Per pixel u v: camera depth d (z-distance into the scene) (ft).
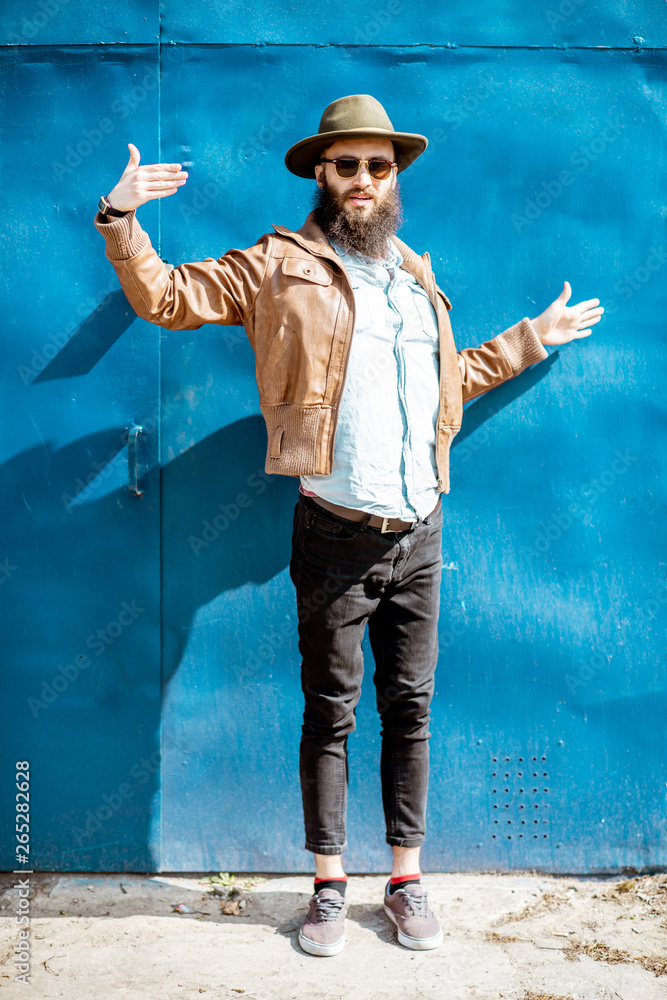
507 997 6.55
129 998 6.50
